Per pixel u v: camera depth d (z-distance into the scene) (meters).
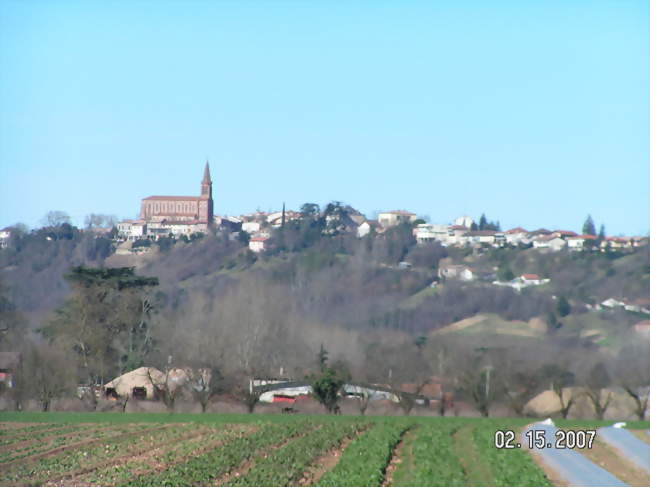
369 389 121.62
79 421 92.12
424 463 60.06
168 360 122.75
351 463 60.81
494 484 55.53
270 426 85.44
